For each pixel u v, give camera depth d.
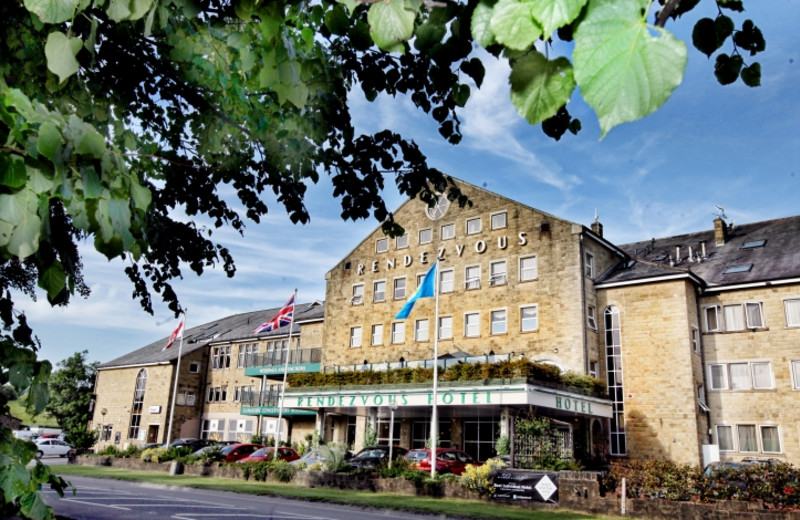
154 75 5.45
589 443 26.66
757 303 27.17
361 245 39.47
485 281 32.72
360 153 6.07
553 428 23.06
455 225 34.97
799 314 25.98
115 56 4.86
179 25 4.21
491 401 23.41
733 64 2.05
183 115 6.13
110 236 2.24
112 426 53.75
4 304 2.95
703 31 1.92
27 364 2.77
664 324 27.69
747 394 26.50
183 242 7.29
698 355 27.72
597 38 1.12
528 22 1.23
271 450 29.39
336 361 38.28
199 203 7.18
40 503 2.46
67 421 56.66
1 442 2.54
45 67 3.30
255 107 5.55
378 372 28.50
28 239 2.00
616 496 15.34
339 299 39.56
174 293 7.46
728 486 14.15
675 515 13.99
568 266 29.81
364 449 26.67
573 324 28.84
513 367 23.39
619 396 28.31
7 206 1.97
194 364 50.97
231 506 15.50
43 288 2.65
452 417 30.83
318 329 42.50
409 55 4.63
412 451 24.25
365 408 31.53
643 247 36.28
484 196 34.06
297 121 5.43
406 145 6.14
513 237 32.28
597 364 29.06
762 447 25.61
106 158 2.23
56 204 2.82
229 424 47.38
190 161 6.69
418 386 26.23
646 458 26.55
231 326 55.56
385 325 36.50
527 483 16.77
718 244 32.47
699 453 25.45
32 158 2.06
